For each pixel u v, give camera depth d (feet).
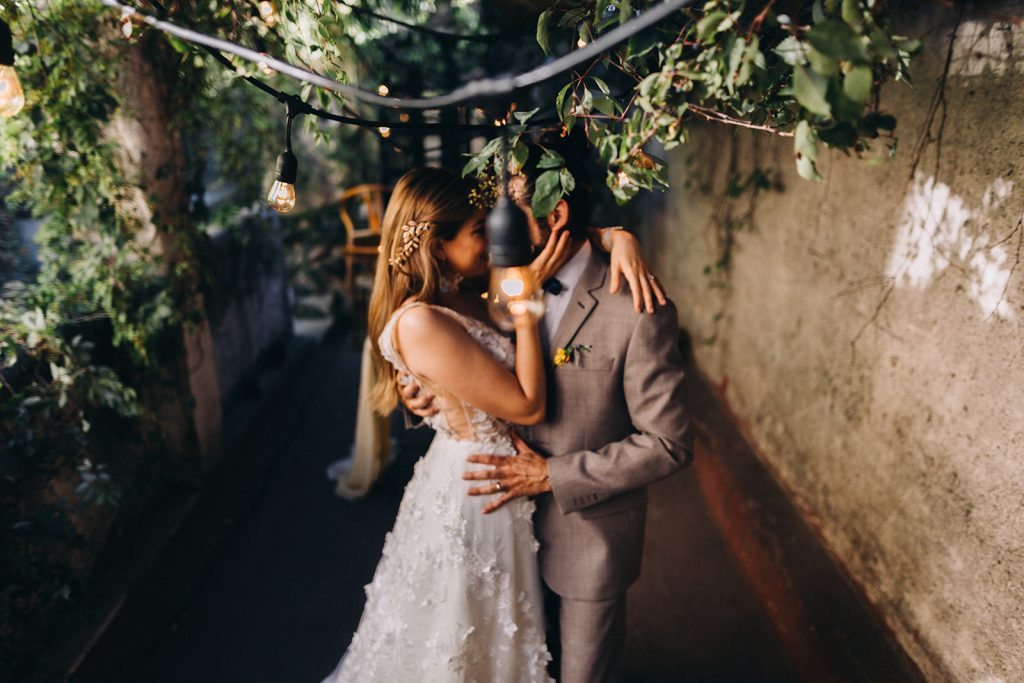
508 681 6.18
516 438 6.16
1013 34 6.42
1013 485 6.48
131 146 10.27
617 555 6.26
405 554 6.24
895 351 8.48
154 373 11.00
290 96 5.69
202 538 11.58
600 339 5.89
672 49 4.64
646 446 5.82
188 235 11.25
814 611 9.36
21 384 8.54
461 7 14.12
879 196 8.80
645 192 21.35
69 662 8.30
